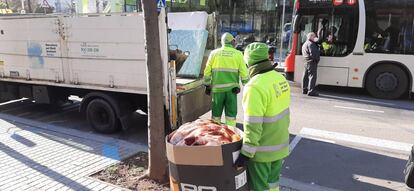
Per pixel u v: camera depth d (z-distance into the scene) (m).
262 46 3.34
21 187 4.72
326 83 11.80
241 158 3.18
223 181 3.13
